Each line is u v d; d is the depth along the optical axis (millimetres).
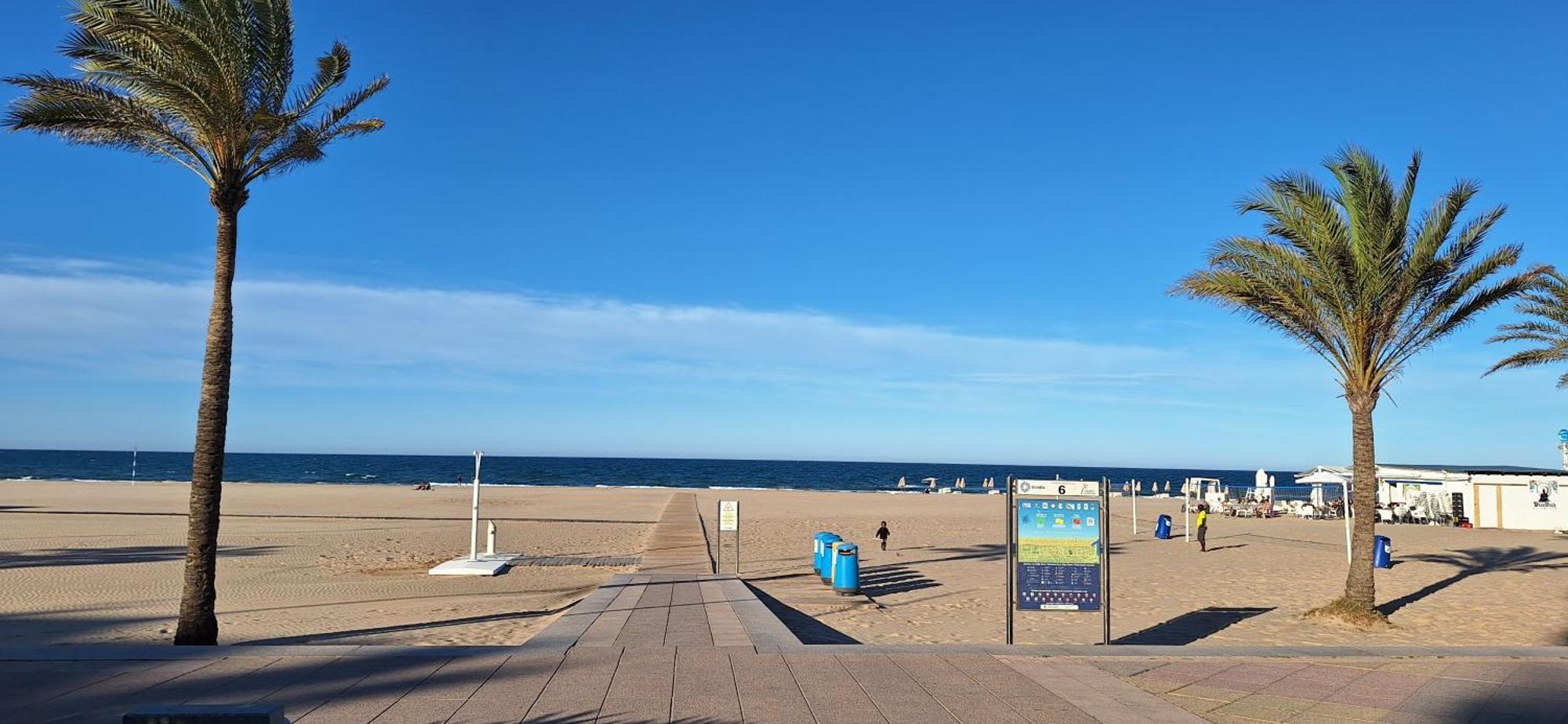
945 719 6617
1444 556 26422
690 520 36938
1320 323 14844
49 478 84625
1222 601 17422
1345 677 8344
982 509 51750
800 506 51844
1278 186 14570
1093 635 13734
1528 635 13844
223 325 11125
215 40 10844
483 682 7488
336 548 25828
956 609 16031
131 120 10867
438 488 71188
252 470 114625
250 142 11438
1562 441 40219
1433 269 14359
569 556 24016
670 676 7773
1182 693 7672
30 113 10539
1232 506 49531
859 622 14367
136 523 32625
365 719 6410
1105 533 10789
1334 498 61500
